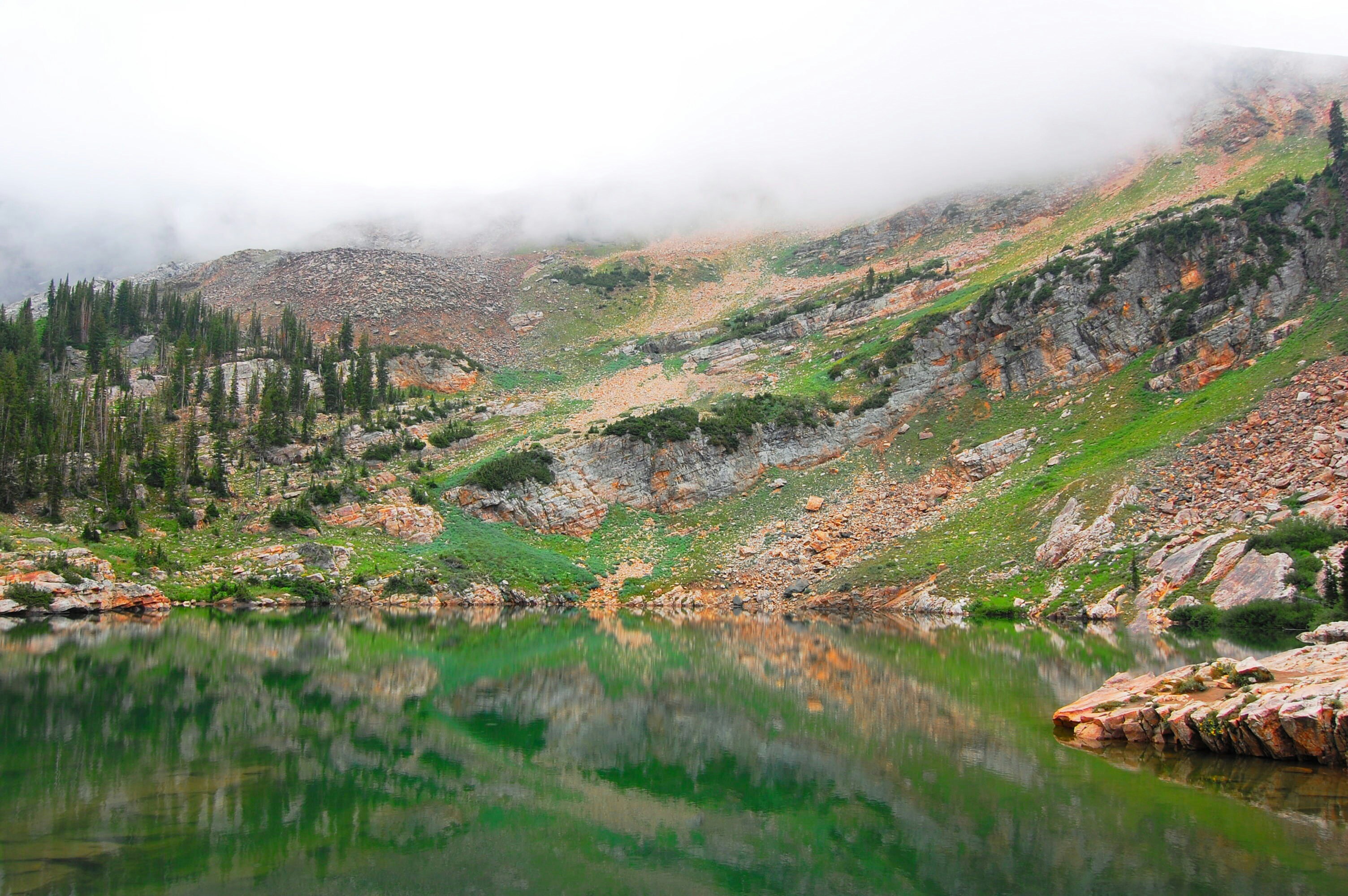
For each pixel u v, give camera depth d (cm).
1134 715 2606
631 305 17862
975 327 10231
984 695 3369
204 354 11812
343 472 9056
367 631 5378
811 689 3569
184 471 8100
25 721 2605
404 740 2589
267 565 7244
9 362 8744
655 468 9681
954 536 7550
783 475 9875
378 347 13862
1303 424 6081
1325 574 4597
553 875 1577
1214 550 5356
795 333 14038
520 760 2419
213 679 3478
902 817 1927
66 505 7338
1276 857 1609
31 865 1505
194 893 1410
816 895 1488
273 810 1877
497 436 11138
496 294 18050
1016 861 1625
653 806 2022
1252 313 8025
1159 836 1738
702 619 6819
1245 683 2592
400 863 1603
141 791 1970
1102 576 5903
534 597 7888
